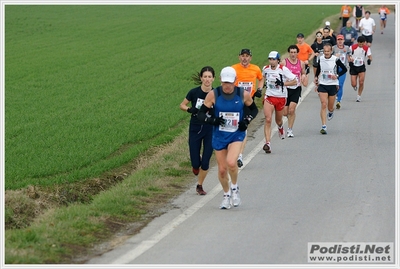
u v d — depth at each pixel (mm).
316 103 23062
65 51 40219
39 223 10672
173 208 11703
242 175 13969
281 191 12625
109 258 9258
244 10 65688
